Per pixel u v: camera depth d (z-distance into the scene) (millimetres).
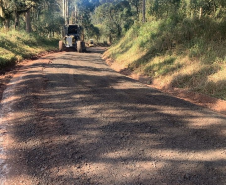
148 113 4996
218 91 6180
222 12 10195
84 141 3652
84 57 18625
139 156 3217
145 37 13336
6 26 26641
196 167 2961
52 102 5676
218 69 6953
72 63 13672
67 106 5383
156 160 3121
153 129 4145
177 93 7016
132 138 3773
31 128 4141
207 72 7145
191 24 10414
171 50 10039
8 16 26281
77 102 5695
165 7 16125
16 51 16703
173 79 7797
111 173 2814
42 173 2820
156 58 10375
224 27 8945
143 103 5762
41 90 6785
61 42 25547
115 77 9570
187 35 10062
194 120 4621
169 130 4113
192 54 8547
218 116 4883
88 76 9375
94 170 2879
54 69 10828
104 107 5340
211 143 3621
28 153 3301
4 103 5613
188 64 8273
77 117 4684
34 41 24875
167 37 10844
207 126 4305
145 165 2996
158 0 17672
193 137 3834
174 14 12773
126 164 3016
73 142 3615
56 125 4270
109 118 4648
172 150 3396
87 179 2697
